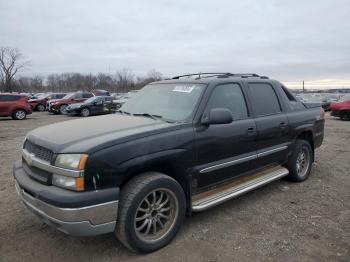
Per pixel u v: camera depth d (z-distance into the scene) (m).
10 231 3.75
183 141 3.53
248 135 4.31
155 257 3.22
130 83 67.44
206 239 3.55
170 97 4.24
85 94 26.30
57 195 2.85
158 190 3.31
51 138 3.26
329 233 3.70
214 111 3.66
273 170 5.09
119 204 3.10
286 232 3.72
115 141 3.06
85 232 2.88
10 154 7.99
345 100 18.48
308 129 5.56
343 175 6.05
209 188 4.00
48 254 3.28
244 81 4.62
